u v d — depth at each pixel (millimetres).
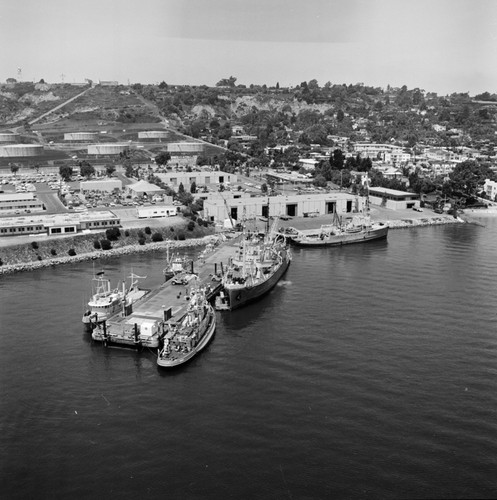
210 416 102250
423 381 113062
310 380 114438
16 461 90750
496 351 127062
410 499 80438
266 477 85438
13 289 178000
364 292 172250
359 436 94750
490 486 82875
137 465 88875
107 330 140875
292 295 172000
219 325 149875
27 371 121500
